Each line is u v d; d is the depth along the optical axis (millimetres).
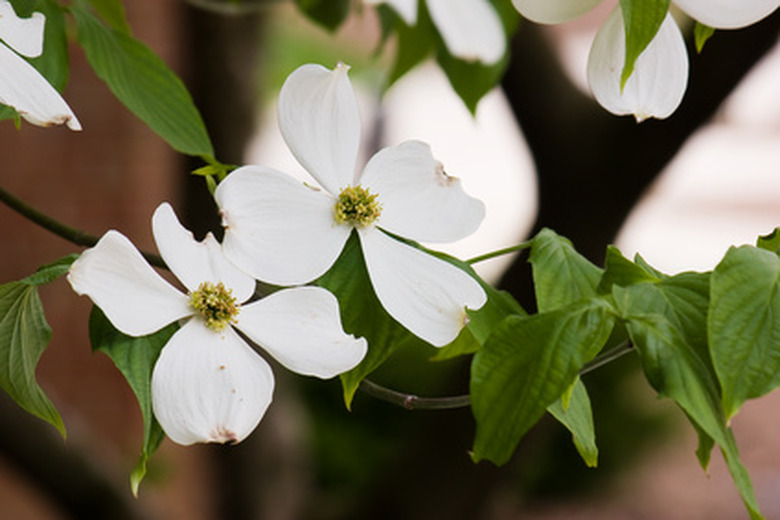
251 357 908
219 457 2295
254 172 920
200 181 1950
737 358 883
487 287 950
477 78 1215
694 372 897
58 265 922
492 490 2270
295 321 913
